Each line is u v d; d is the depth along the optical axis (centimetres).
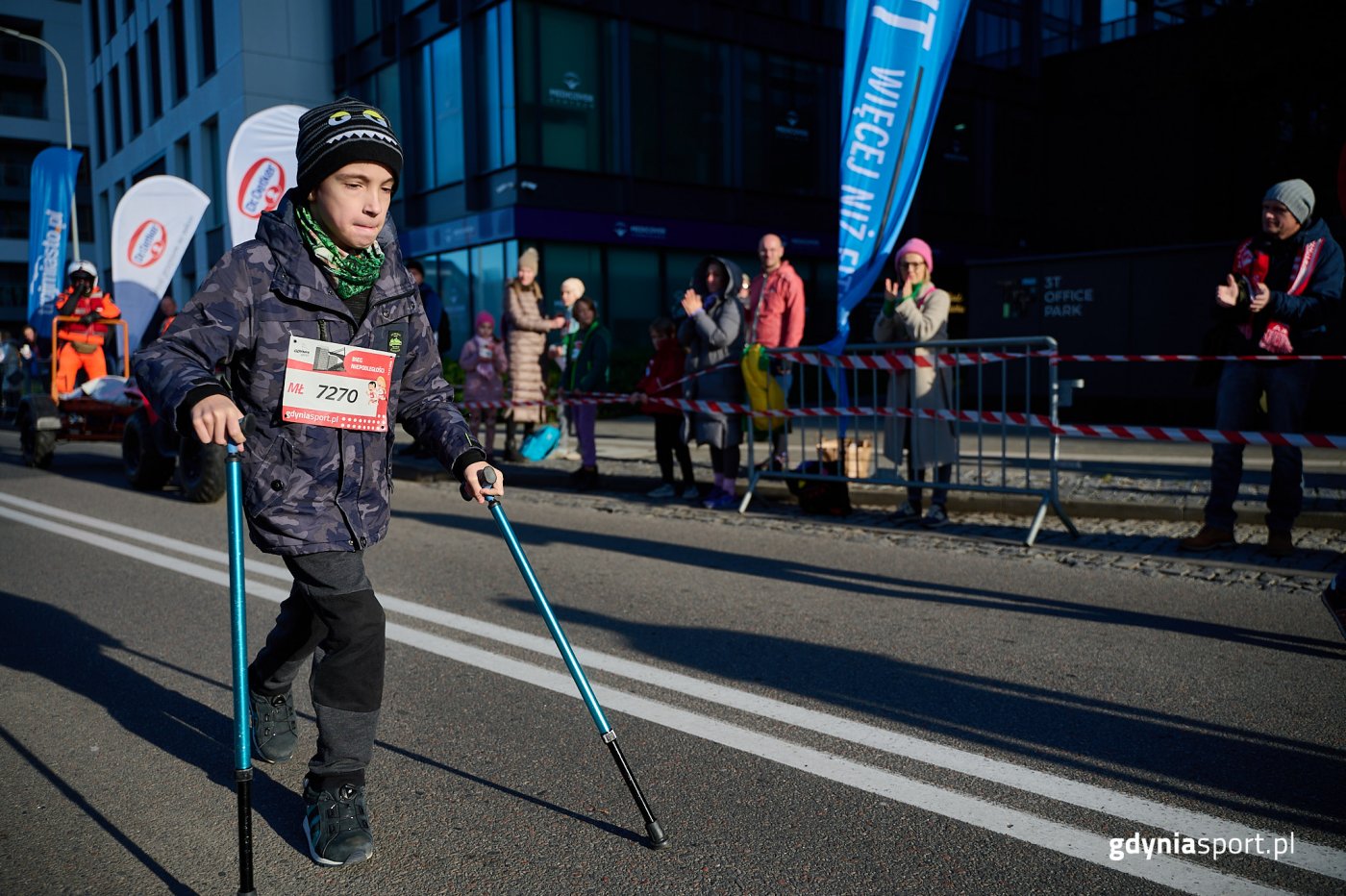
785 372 746
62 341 1173
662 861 243
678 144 2052
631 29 1964
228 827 267
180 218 1298
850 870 237
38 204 1694
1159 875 231
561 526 704
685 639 424
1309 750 300
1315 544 579
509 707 350
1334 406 1111
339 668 247
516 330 1029
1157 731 317
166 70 2852
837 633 430
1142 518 667
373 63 2234
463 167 1977
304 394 235
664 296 2081
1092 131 2384
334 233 231
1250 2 2164
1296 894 222
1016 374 1372
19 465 1173
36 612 490
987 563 557
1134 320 1275
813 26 2239
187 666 406
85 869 246
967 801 271
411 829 263
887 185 768
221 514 778
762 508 767
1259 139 2148
